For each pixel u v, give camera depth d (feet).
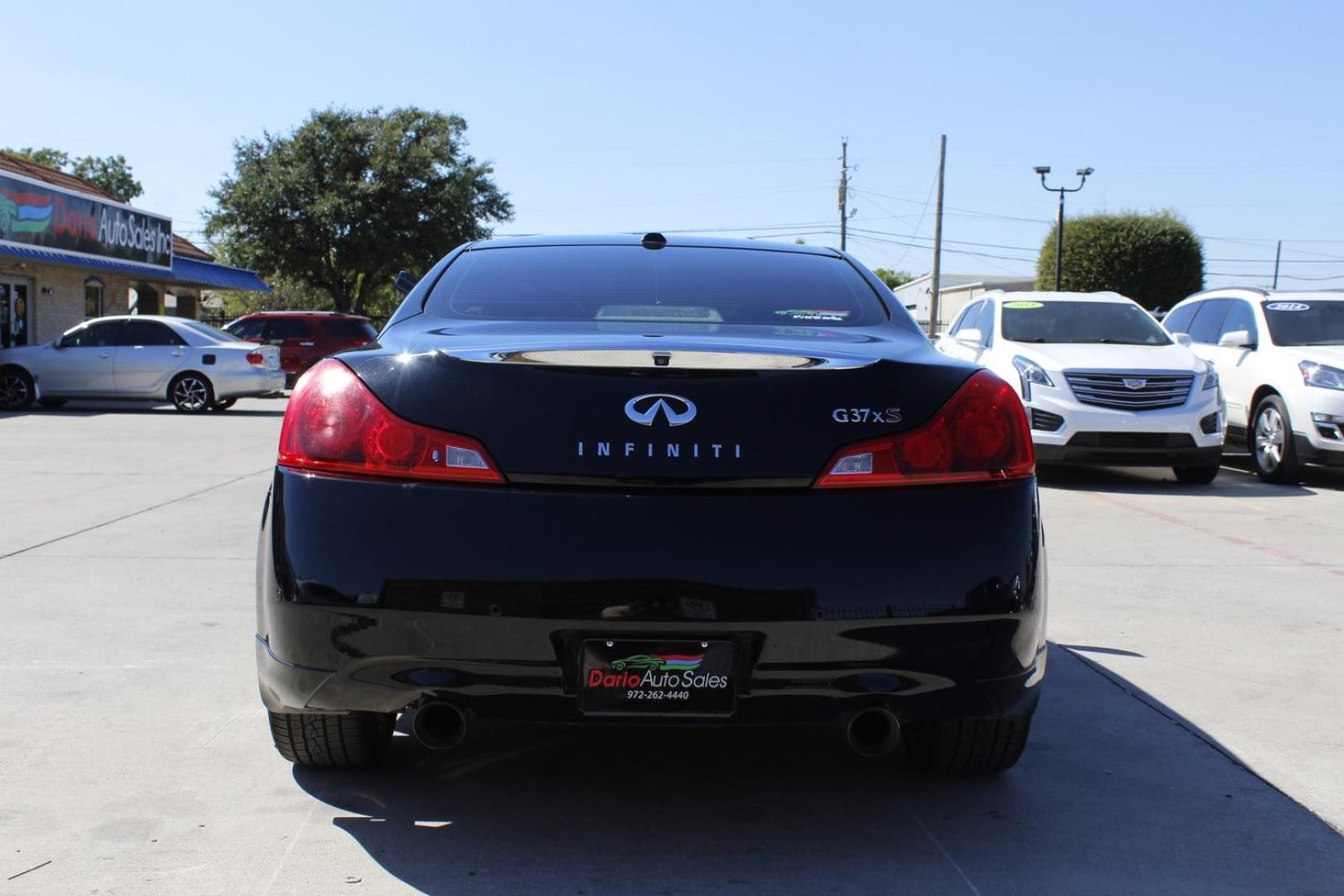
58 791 10.67
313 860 9.35
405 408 8.91
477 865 9.30
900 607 8.72
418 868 9.25
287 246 139.85
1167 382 32.50
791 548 8.64
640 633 8.61
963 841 9.86
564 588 8.52
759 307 11.38
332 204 136.56
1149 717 13.06
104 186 221.05
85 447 39.93
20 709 12.85
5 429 47.19
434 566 8.61
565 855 9.50
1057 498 30.73
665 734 12.32
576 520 8.60
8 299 71.87
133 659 14.71
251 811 10.27
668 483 8.70
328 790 10.75
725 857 9.51
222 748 11.74
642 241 13.01
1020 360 33.68
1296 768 11.59
